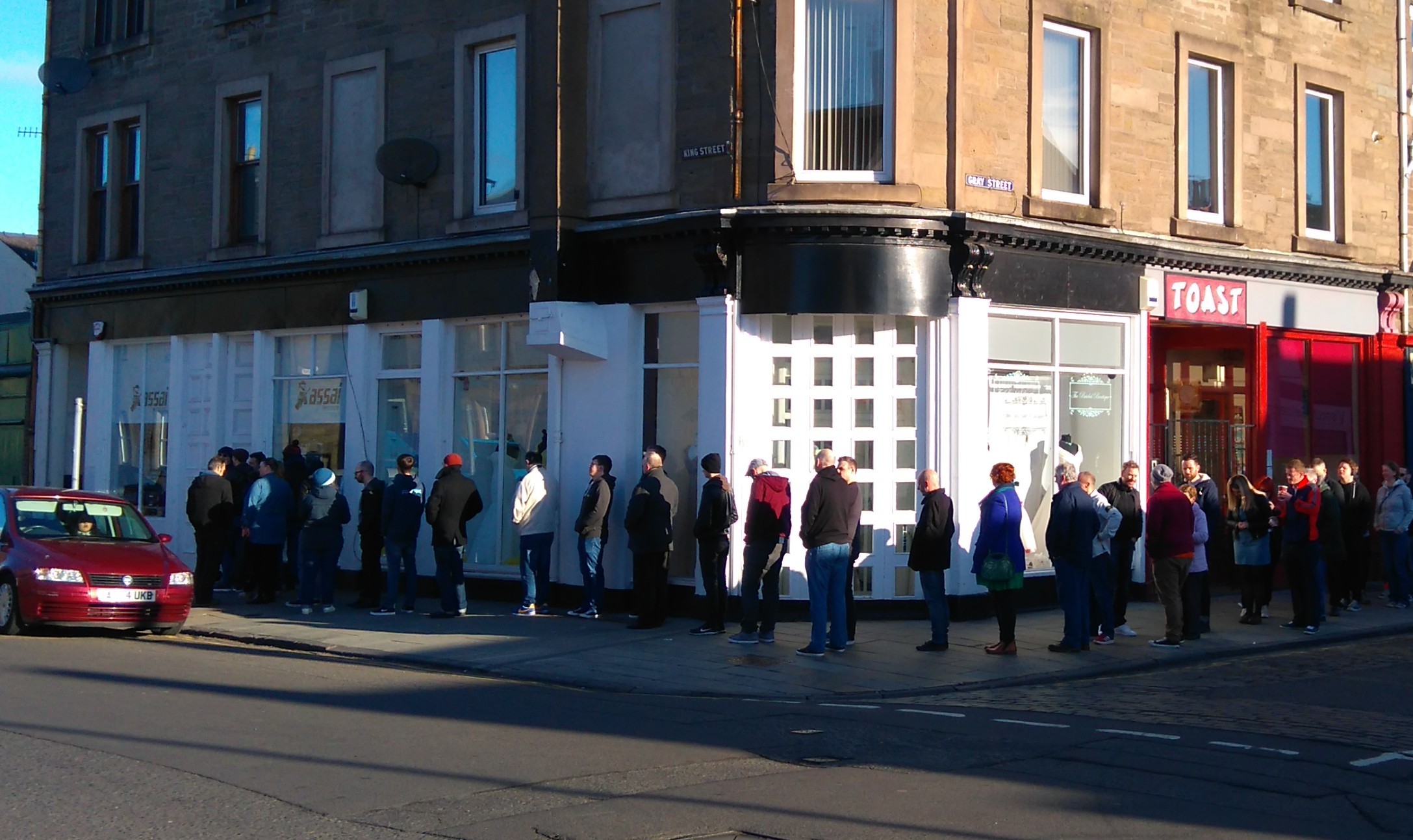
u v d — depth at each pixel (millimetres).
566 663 13102
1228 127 19125
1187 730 10016
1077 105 17531
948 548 13945
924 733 9688
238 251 21000
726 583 15523
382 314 19188
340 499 16969
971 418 15836
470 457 18547
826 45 15953
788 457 15867
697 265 15805
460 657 13398
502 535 18141
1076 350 17438
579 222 16703
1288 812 7441
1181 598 14969
